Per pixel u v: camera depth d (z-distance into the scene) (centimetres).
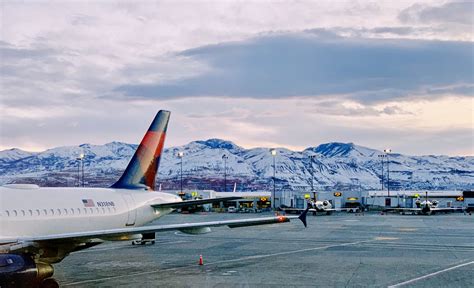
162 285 3269
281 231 7519
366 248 5278
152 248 5331
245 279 3469
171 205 4459
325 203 13300
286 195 15962
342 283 3328
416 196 18112
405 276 3584
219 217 11431
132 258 4541
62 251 3250
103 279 3488
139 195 4488
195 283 3334
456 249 5194
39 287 3036
